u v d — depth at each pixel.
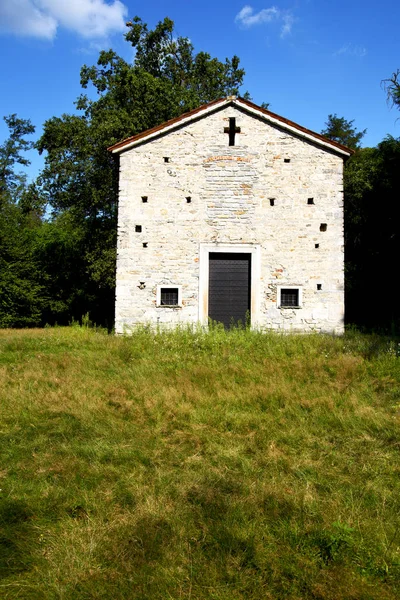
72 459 4.61
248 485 4.04
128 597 2.73
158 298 12.90
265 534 3.32
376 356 8.49
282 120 13.08
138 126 19.27
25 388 6.97
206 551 3.15
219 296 13.11
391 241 18.08
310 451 4.84
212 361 8.49
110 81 21.62
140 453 4.76
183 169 13.16
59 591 2.77
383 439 5.12
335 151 13.19
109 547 3.19
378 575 2.90
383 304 18.73
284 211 13.09
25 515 3.64
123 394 6.69
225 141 13.23
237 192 13.12
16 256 20.52
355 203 20.22
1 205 34.44
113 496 3.91
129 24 23.03
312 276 12.97
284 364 8.20
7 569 3.00
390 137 18.64
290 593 2.77
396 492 3.92
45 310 23.22
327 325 12.88
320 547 3.15
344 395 6.52
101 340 11.20
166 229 13.05
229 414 5.80
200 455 4.78
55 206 21.81
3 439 5.18
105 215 21.44
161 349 9.73
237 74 25.77
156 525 3.43
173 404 6.12
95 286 23.72
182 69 24.70
